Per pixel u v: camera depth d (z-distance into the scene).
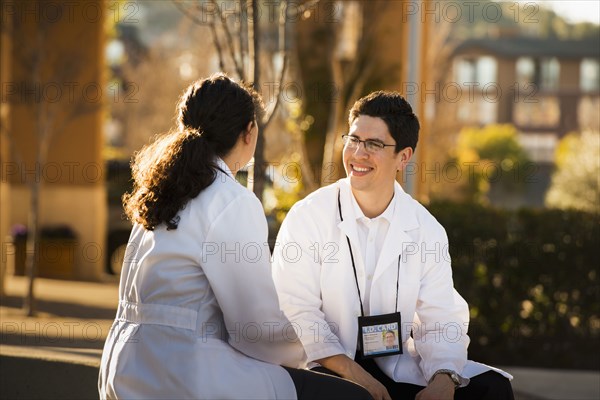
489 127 38.12
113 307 11.11
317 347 3.58
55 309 10.81
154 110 24.75
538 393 5.96
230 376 3.01
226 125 3.20
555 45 52.44
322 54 11.51
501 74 51.22
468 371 3.65
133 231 3.25
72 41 14.50
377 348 3.65
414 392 3.71
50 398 4.61
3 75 12.05
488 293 7.59
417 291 3.74
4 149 12.34
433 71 24.28
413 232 3.76
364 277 3.71
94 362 4.61
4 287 12.35
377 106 3.68
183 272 3.06
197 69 22.30
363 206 3.75
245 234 3.09
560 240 7.54
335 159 11.20
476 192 25.66
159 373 3.00
